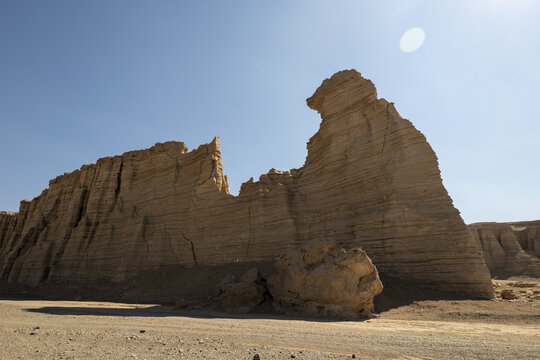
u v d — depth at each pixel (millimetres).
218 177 39344
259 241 32438
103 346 9234
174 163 43844
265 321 15711
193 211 38656
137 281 36562
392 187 26031
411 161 26078
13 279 49844
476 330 12625
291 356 8039
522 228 66812
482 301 19609
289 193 33406
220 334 11539
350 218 28188
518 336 11234
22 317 17625
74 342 9898
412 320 16141
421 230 23641
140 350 8633
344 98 33031
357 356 8180
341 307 17688
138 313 19891
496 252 58719
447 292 21656
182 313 19969
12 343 9547
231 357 7844
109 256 43750
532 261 55312
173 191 41844
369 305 17875
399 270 23750
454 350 8797
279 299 21172
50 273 45969
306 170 34125
